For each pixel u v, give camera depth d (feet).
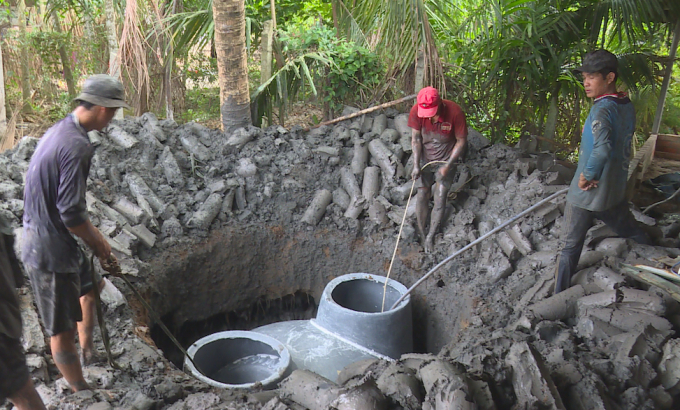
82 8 28.55
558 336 12.39
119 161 20.11
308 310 21.80
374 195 21.09
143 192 19.33
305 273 21.34
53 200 9.32
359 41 25.93
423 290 19.15
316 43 23.86
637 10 22.04
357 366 12.15
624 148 12.62
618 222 14.35
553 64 23.39
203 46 24.63
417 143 18.26
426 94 16.70
